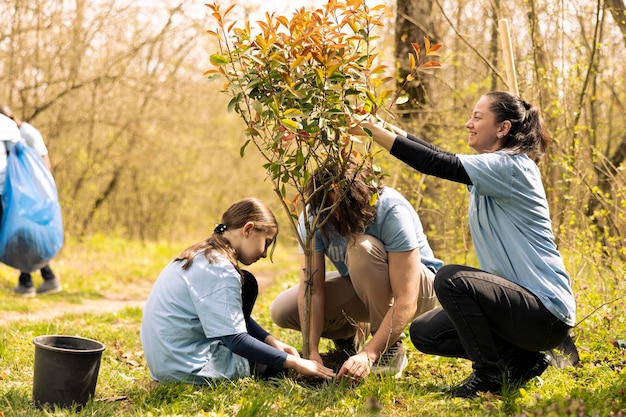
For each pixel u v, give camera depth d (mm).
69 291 8719
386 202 3529
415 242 3527
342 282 3818
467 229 6973
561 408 2664
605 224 5652
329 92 3066
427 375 3748
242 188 18859
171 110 14773
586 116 6926
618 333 4125
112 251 13539
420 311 3814
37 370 3131
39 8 11047
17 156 7012
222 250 3385
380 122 3232
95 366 3176
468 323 3168
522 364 3371
